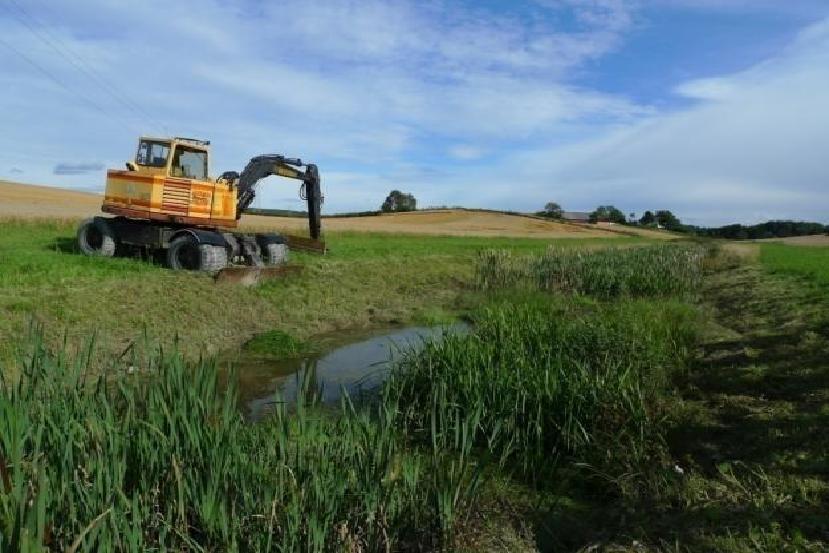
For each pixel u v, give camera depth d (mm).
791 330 11047
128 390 4477
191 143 16531
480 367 7270
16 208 39000
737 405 7391
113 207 16219
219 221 16875
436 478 4516
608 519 5168
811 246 50719
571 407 6430
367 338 12766
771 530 4406
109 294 11984
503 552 4508
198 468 3889
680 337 10461
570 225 90125
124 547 3293
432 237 47031
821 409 6723
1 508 3086
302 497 3859
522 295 15977
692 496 5191
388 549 4117
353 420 5148
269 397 8297
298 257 21438
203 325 11812
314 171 21094
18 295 11023
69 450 3572
